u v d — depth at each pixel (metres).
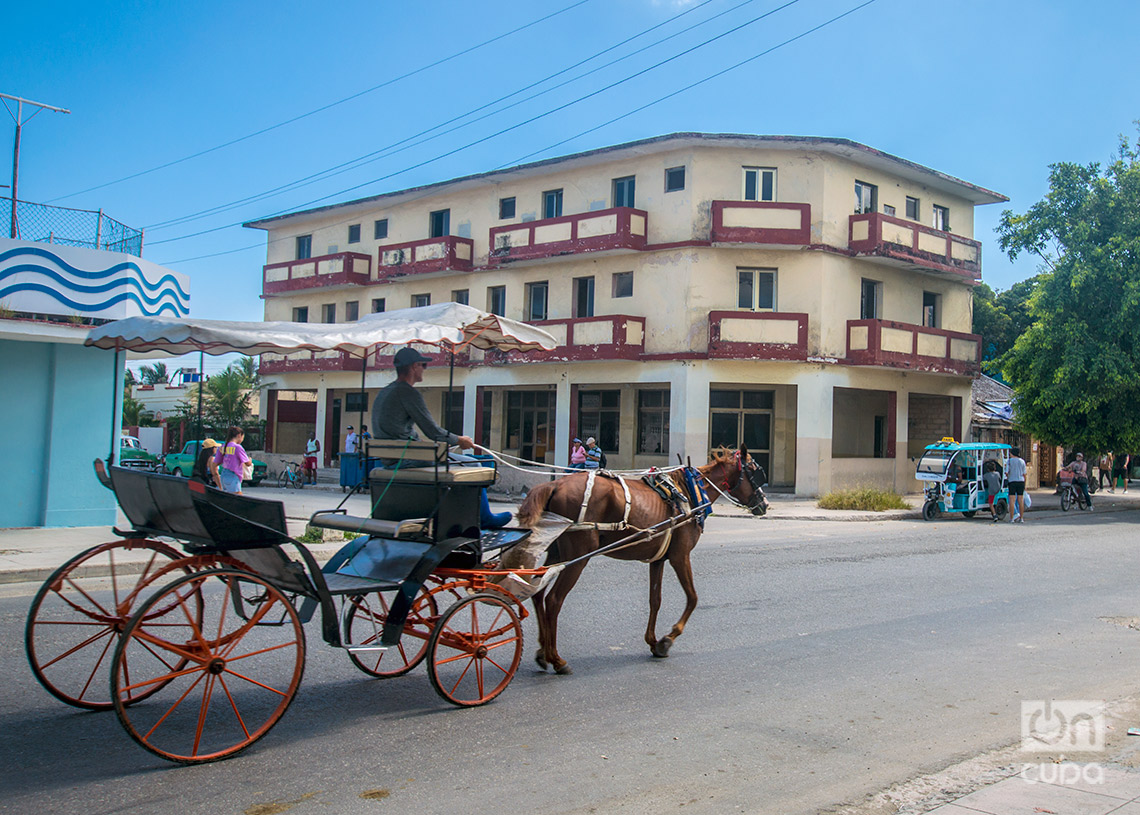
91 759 4.95
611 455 30.44
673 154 27.08
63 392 14.94
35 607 5.46
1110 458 35.59
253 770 4.86
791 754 5.30
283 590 5.67
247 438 38.62
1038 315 27.12
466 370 32.06
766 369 26.41
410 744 5.34
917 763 5.18
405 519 6.46
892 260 27.67
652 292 27.42
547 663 7.12
